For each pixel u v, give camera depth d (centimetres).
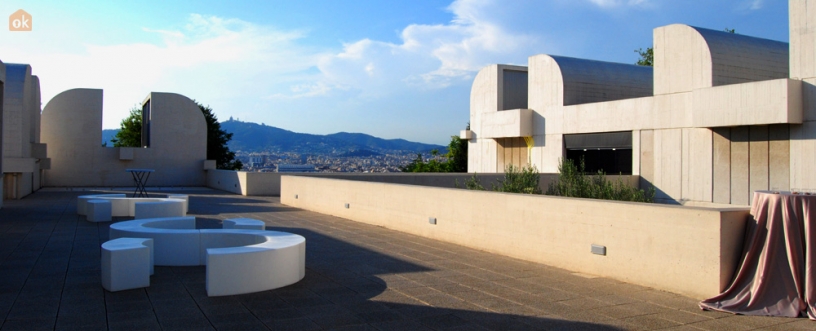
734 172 1788
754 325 575
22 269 819
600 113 2222
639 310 635
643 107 2070
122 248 707
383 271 849
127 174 3097
